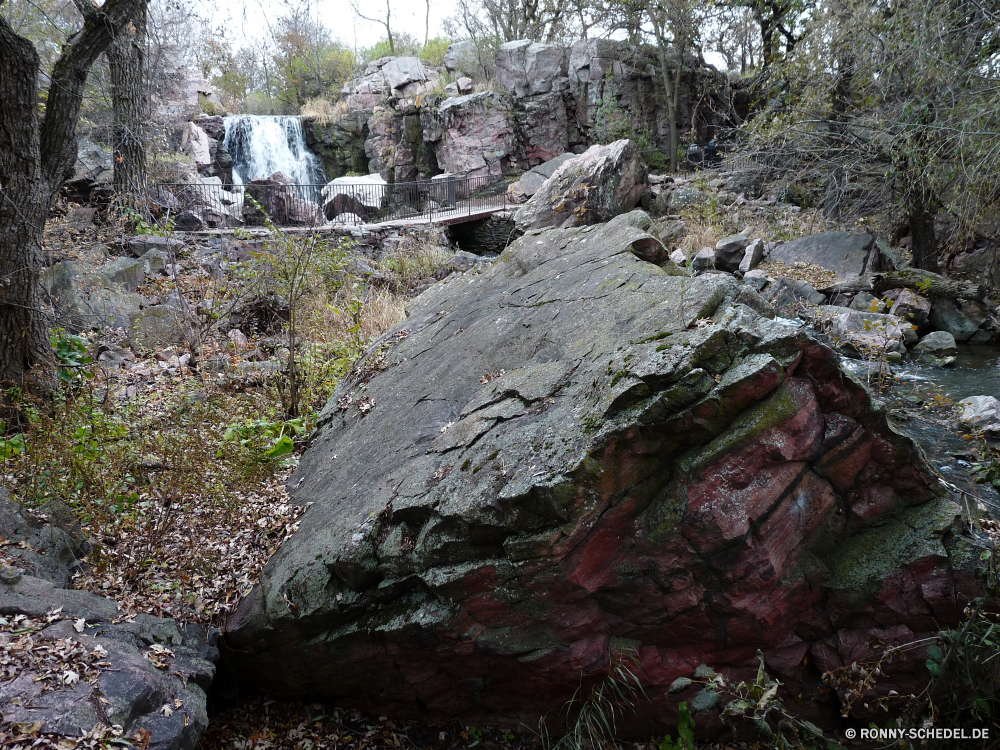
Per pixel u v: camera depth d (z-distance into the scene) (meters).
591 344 3.44
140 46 12.28
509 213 16.86
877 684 3.07
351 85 26.39
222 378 6.52
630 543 2.92
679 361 2.79
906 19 8.85
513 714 3.41
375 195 18.86
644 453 2.82
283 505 4.18
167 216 9.02
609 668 3.11
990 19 7.66
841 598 3.03
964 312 9.50
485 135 21.42
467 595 3.00
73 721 2.38
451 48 24.88
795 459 2.86
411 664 3.28
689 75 21.66
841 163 11.35
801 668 3.18
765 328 2.84
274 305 8.10
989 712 2.85
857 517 3.06
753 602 2.96
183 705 2.74
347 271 9.69
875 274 10.19
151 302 8.04
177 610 3.45
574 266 4.46
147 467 4.51
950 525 2.97
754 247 11.35
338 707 3.64
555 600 2.95
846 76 10.80
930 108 8.98
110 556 3.67
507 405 3.44
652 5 19.66
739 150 13.66
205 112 22.06
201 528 3.99
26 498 3.85
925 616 2.95
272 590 3.44
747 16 17.25
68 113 5.79
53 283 7.50
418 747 3.45
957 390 7.09
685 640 3.10
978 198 8.66
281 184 15.44
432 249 12.87
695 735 3.27
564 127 21.89
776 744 3.11
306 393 6.16
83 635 2.85
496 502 2.88
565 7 23.55
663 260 4.37
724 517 2.80
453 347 4.55
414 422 4.00
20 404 5.02
